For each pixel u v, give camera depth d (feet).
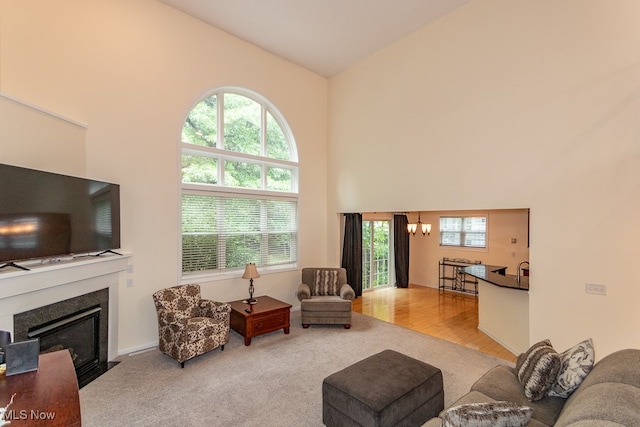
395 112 16.56
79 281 10.19
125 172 12.53
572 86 10.78
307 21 14.87
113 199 11.69
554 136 11.16
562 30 11.00
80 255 10.94
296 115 18.88
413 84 15.70
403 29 15.44
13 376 5.22
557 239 11.07
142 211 13.00
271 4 13.66
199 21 14.79
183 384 10.00
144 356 12.14
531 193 11.68
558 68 11.09
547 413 6.35
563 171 10.96
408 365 8.34
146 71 13.15
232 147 16.38
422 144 15.25
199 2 13.61
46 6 10.63
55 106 10.78
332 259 20.22
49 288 9.06
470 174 13.43
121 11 12.49
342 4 13.64
